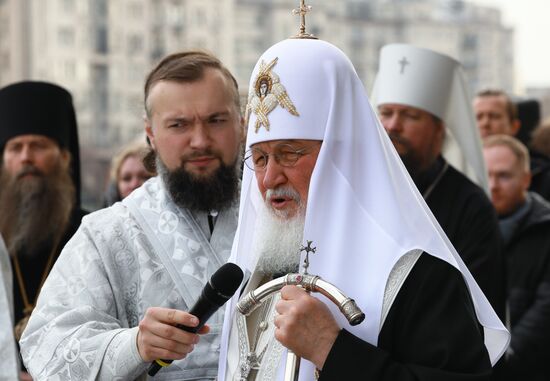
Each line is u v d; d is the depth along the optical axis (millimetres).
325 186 3496
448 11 102062
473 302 3535
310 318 3314
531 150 9086
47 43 70812
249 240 3879
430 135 6211
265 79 3666
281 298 3396
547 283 6793
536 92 28812
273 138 3617
